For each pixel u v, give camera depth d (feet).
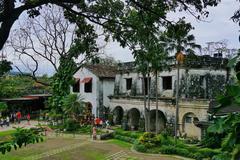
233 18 23.90
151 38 31.32
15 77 173.68
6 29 21.77
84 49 33.88
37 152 97.86
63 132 131.44
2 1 23.25
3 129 133.49
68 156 94.12
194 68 119.96
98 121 141.08
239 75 10.27
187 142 105.40
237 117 10.28
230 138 10.14
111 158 92.63
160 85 131.44
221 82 122.21
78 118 140.87
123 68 153.28
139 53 32.14
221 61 122.52
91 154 97.09
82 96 165.89
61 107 139.54
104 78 160.76
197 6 25.55
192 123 114.42
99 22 30.01
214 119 10.82
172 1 27.89
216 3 25.18
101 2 29.68
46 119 155.84
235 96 9.81
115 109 155.22
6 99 162.40
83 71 165.58
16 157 90.68
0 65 26.27
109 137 123.24
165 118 128.26
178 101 111.65
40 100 184.03
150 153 97.71
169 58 119.96
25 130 22.16
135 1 28.14
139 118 146.41
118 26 30.81
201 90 120.47
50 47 177.06
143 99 136.87
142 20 29.86
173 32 29.25
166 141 102.68
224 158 10.61
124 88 153.48
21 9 22.27
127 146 108.78
